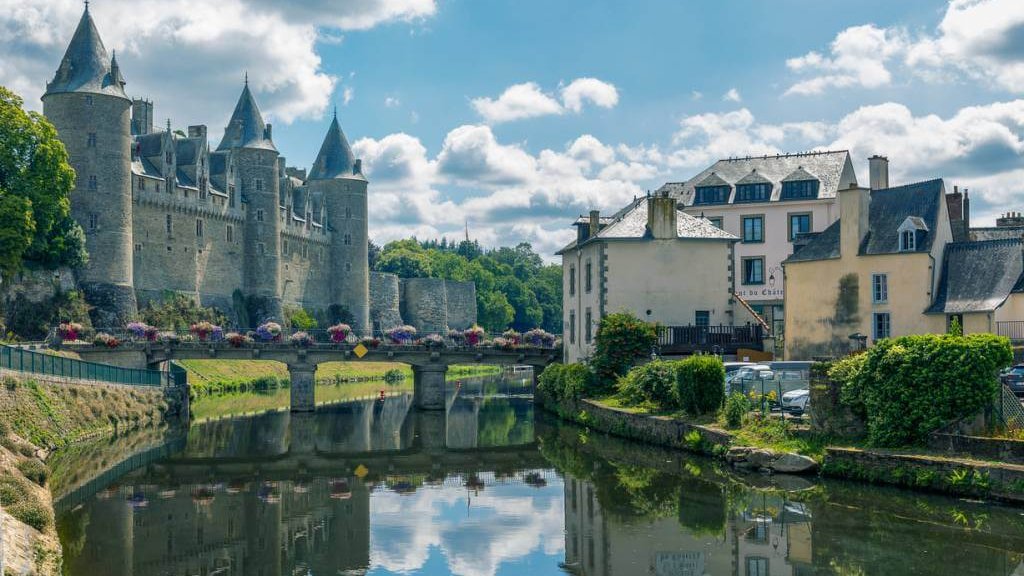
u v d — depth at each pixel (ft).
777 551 66.03
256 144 319.06
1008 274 120.67
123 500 89.35
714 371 107.34
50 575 59.52
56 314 223.71
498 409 189.47
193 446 130.00
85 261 235.20
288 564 66.90
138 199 265.54
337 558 68.44
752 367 116.16
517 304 563.07
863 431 88.58
